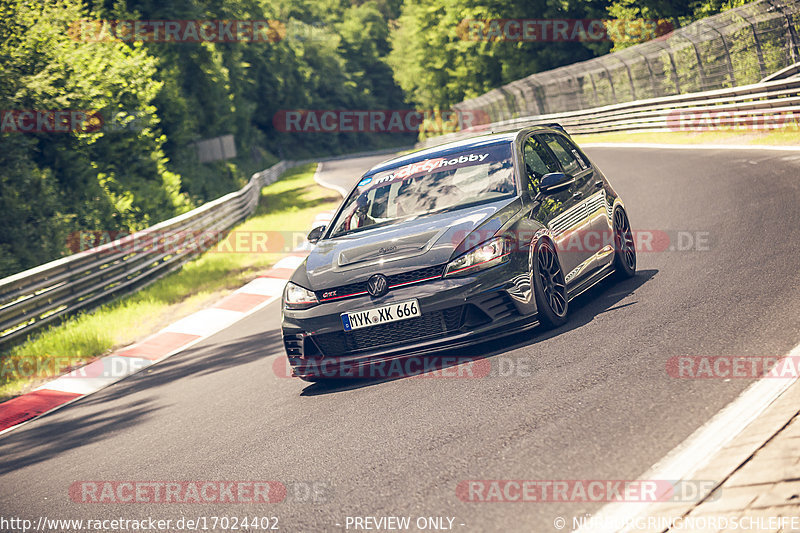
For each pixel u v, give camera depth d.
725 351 16.55
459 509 11.72
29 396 30.27
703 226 32.66
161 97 114.62
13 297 38.06
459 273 19.56
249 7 176.00
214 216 71.81
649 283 24.83
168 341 36.34
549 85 149.38
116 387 29.50
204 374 28.08
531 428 14.45
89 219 72.12
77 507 16.05
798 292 19.67
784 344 16.20
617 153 81.44
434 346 19.58
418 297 19.55
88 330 38.94
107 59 90.88
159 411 23.84
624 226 26.67
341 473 14.51
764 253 25.08
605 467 12.10
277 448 17.11
